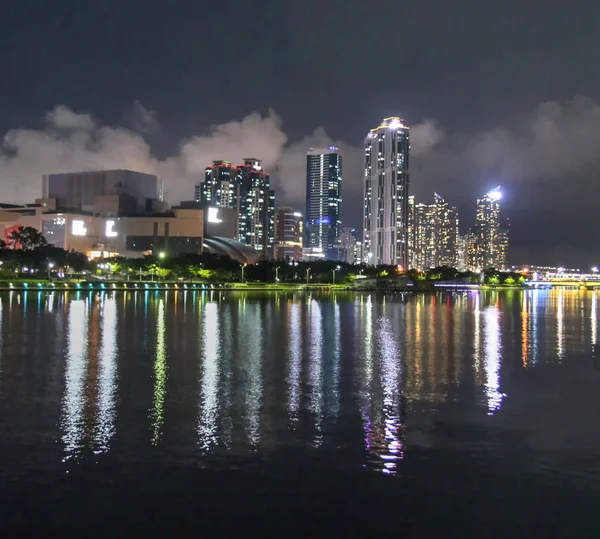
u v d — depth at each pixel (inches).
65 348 1945.1
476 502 717.9
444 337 2536.9
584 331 2947.8
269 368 1600.6
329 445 913.5
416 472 807.7
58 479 767.7
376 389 1333.7
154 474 788.0
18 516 671.1
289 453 874.8
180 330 2581.2
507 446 918.4
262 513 684.7
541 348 2167.8
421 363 1740.9
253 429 990.4
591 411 1143.6
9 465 812.0
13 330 2491.4
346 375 1509.6
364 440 941.2
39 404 1140.5
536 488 758.5
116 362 1660.9
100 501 708.0
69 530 643.5
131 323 2886.3
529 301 7416.3
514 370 1635.1
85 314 3398.1
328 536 637.9
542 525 663.1
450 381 1445.6
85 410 1096.2
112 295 5841.5
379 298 7362.2
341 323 3198.8
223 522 663.8
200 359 1743.4
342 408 1146.7
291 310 4249.5
